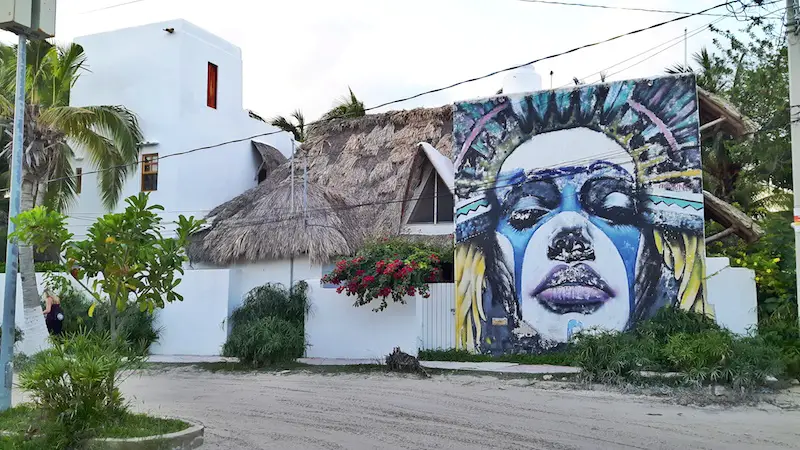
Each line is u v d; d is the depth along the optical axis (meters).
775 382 12.45
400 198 21.09
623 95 16.62
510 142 17.47
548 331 16.70
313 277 19.84
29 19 10.05
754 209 24.14
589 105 16.89
